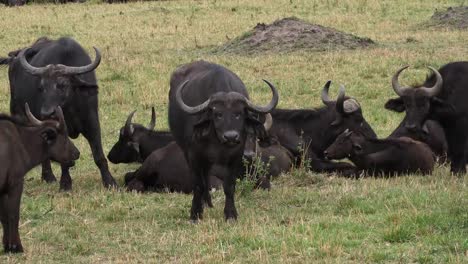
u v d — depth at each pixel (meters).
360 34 77.06
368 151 36.44
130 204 32.03
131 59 66.25
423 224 26.69
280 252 24.91
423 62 60.94
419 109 35.84
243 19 89.19
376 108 50.56
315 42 68.62
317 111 38.84
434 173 36.34
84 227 28.64
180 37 78.94
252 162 32.16
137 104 53.12
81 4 111.06
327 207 30.33
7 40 79.50
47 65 35.53
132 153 38.91
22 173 25.42
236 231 27.05
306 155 38.03
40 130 27.05
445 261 23.72
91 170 39.97
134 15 95.38
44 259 25.20
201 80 29.45
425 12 91.06
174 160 34.28
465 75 36.03
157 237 27.33
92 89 35.12
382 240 25.83
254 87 56.28
